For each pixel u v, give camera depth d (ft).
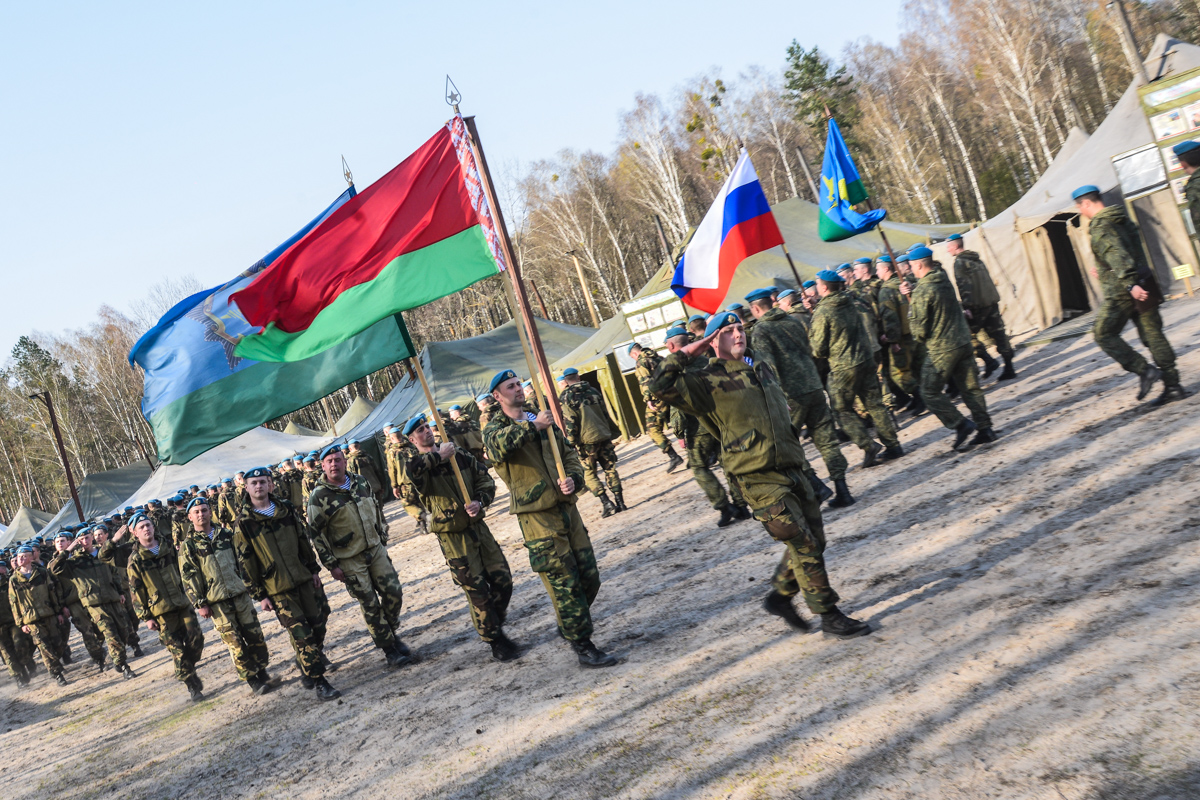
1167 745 10.10
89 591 38.06
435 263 24.27
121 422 234.17
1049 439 26.03
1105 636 13.23
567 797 13.73
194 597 26.73
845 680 14.79
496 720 18.26
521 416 20.16
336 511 24.77
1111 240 24.67
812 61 195.83
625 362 66.03
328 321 24.34
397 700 22.09
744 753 13.32
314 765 19.06
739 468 16.57
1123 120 54.08
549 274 212.64
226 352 25.08
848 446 36.01
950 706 12.69
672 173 177.58
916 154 193.88
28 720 34.81
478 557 22.33
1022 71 166.91
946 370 27.84
